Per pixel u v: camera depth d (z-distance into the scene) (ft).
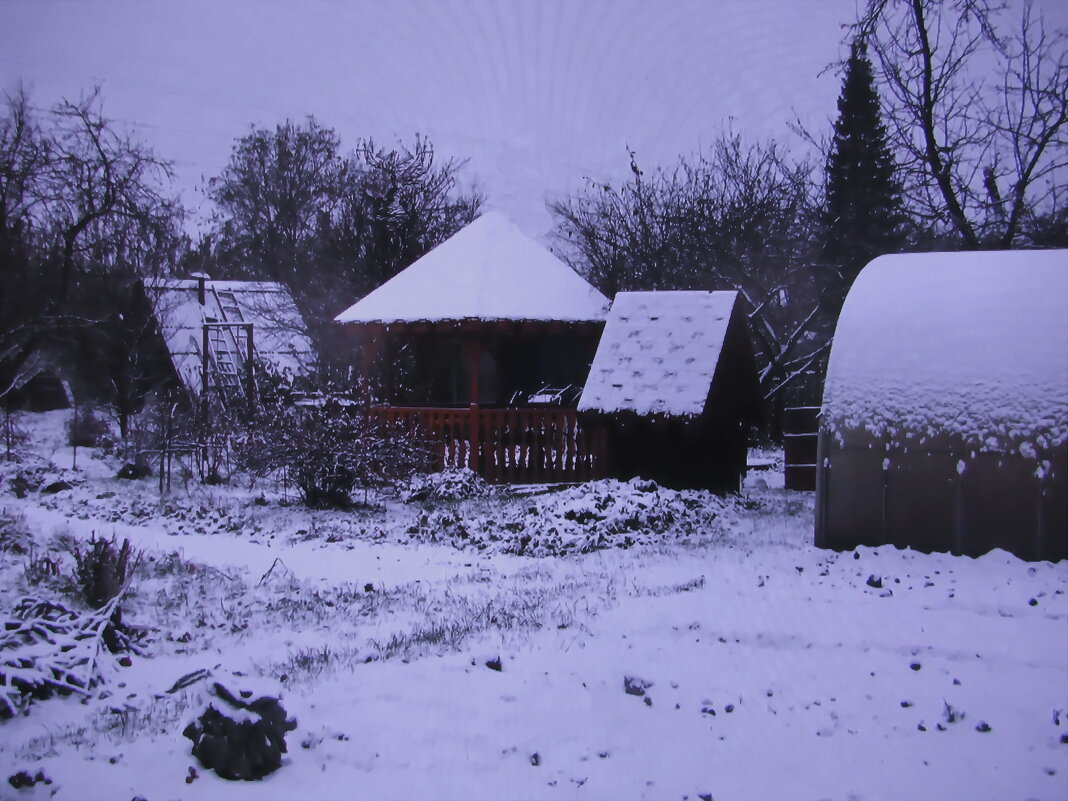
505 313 65.00
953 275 41.45
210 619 32.63
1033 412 36.09
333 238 127.75
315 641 29.25
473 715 21.71
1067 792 17.78
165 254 112.57
